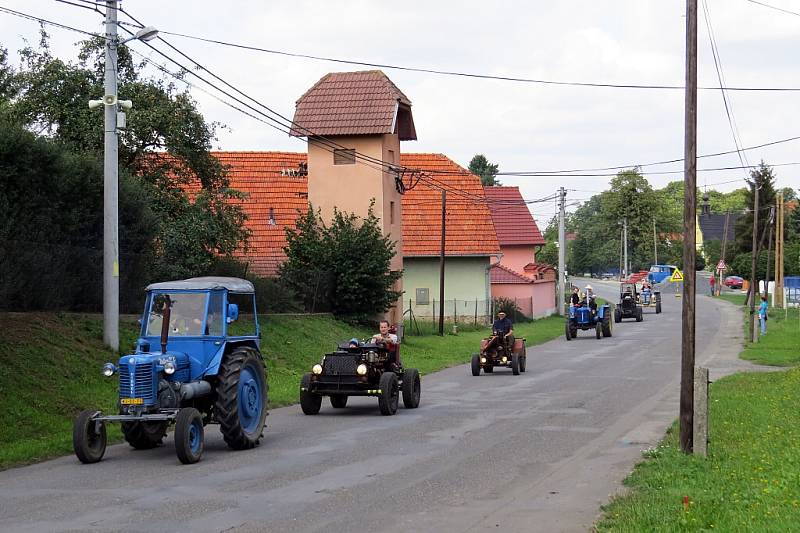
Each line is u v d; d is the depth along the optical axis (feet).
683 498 36.27
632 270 499.92
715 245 452.76
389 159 162.50
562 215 238.89
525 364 114.01
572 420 67.36
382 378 71.61
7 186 76.38
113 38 74.69
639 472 45.14
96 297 85.30
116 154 76.38
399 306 164.86
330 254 138.72
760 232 359.66
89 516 36.99
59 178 81.05
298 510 38.09
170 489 42.63
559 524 35.35
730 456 48.03
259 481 44.60
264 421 57.62
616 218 501.56
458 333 172.96
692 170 52.42
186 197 109.50
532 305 230.68
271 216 167.84
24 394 61.72
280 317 119.14
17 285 74.43
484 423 66.33
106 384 70.03
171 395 51.19
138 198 91.30
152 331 55.06
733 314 241.96
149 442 55.67
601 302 284.82
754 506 34.73
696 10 52.24
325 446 56.08
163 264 99.60
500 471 47.19
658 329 191.93
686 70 52.54
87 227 86.33
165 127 104.63
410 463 49.73
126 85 104.99
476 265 203.21
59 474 46.80
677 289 375.25
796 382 83.71
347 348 74.43
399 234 167.43
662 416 68.85
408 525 35.37
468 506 38.86
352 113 157.58
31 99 101.14
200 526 35.22
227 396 53.57
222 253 112.37
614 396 83.05
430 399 83.41
